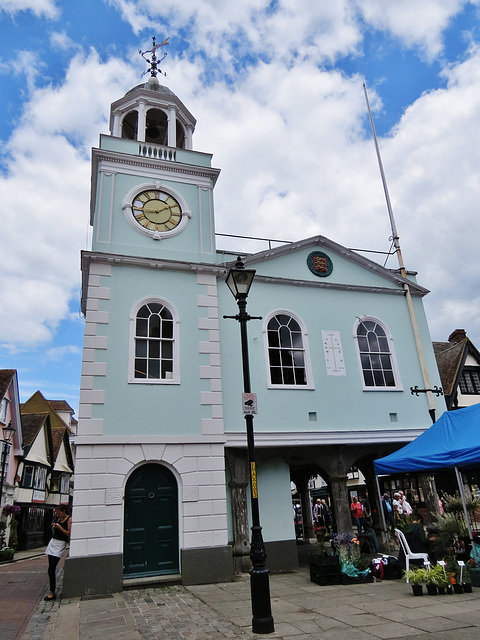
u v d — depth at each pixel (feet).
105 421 35.55
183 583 33.55
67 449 120.37
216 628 22.07
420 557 31.55
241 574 36.60
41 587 39.29
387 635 19.77
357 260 51.44
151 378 38.47
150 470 36.09
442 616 22.34
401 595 27.58
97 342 37.47
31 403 138.92
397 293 52.19
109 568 32.09
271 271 47.29
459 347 69.10
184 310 41.45
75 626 23.82
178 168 46.68
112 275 40.19
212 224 46.21
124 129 56.70
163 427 36.96
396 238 55.21
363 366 47.52
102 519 33.12
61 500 113.80
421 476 43.42
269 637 20.25
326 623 22.11
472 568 28.91
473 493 44.57
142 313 40.50
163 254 43.21
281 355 44.60
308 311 47.11
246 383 25.52
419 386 48.62
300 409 42.91
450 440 31.99
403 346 49.93
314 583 32.99
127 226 42.96
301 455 42.65
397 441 44.83
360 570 32.68
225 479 38.14
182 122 53.62
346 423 44.09
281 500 40.86
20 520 85.15
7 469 77.25
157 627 22.72
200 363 39.99
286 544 39.65
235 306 44.29
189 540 34.78
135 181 44.93
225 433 39.04
